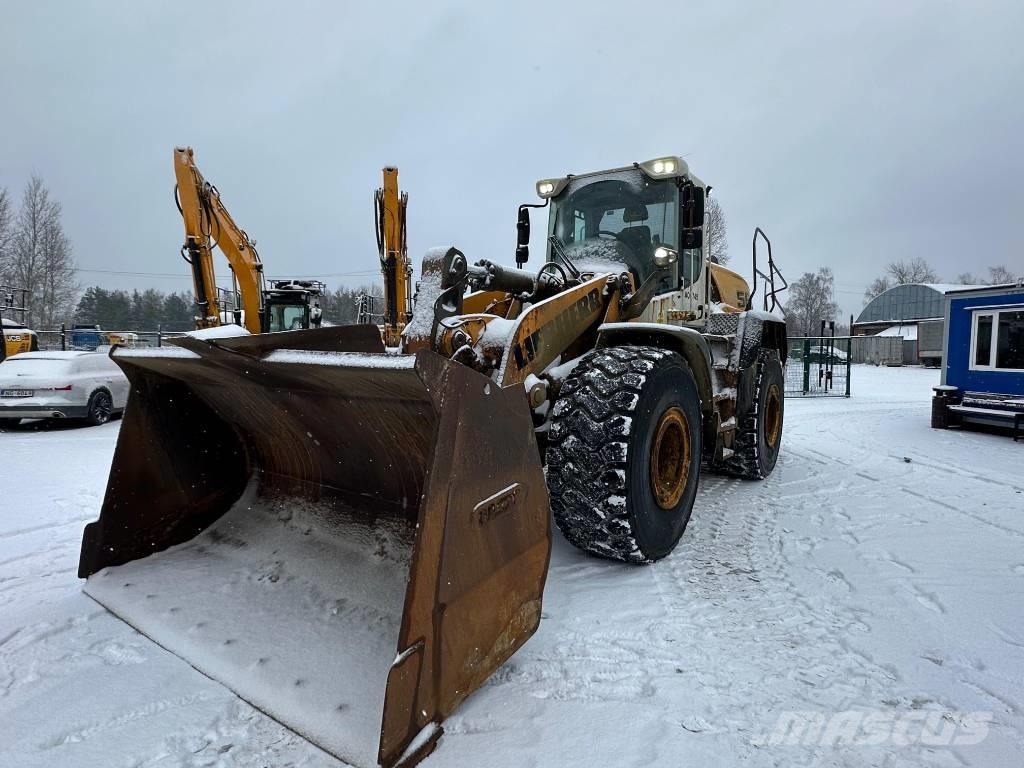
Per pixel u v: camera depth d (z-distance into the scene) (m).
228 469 3.17
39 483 5.18
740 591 2.86
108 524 2.76
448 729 1.83
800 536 3.69
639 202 4.22
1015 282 8.68
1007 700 2.04
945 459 6.32
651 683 2.09
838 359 29.27
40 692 2.01
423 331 2.31
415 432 2.24
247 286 8.52
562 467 2.87
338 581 2.44
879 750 1.79
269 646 2.14
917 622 2.58
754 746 1.79
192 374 2.70
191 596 2.50
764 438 5.18
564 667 2.17
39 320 32.34
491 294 3.79
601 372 2.93
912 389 17.30
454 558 1.78
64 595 2.71
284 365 2.17
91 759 1.71
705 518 4.05
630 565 3.11
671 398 3.13
